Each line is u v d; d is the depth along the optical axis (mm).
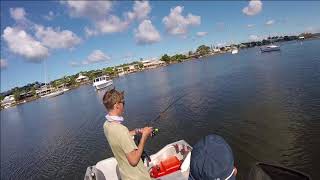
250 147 16312
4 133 43500
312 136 16156
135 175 4426
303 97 23781
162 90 48531
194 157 2867
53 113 54469
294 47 102000
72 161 21406
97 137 26453
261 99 26234
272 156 14875
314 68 37906
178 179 6891
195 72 74688
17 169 23000
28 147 29672
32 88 161125
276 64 53469
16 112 83750
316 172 12938
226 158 2764
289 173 3164
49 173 20219
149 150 18891
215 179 2701
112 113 4359
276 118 20094
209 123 22312
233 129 19766
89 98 69375
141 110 33375
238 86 36125
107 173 7289
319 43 101938
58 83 159750
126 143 4211
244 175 13516
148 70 161875
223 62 93500
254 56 95188
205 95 34438
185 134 21047
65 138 29000
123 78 120062
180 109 29109
